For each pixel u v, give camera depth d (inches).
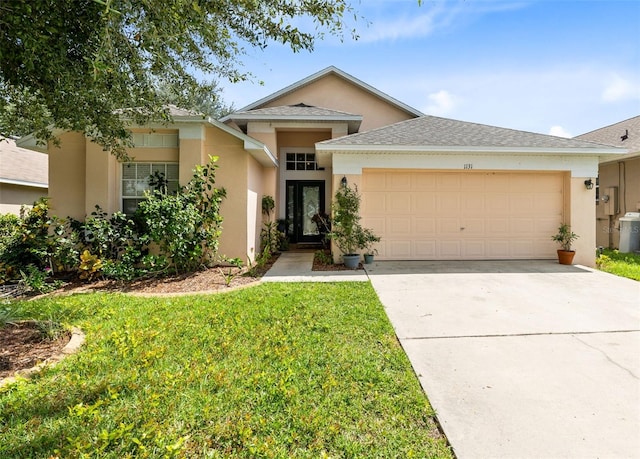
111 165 329.4
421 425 99.0
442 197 386.3
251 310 198.5
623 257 428.5
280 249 494.3
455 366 135.5
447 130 405.1
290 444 89.4
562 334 168.9
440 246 388.2
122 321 179.2
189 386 114.7
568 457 87.0
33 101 178.1
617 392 116.6
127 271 286.4
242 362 132.6
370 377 123.0
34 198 533.6
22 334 162.6
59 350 144.8
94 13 134.0
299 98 618.8
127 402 105.3
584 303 222.8
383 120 619.2
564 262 364.2
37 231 295.1
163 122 256.8
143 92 181.2
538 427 98.5
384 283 279.7
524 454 88.0
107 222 300.4
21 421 96.2
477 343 158.2
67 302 213.5
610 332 171.2
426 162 365.7
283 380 117.8
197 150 333.1
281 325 173.9
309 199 553.9
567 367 134.5
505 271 329.4
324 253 427.2
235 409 102.9
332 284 271.6
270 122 484.7
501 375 128.4
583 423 100.3
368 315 191.6
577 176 371.9
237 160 350.0
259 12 154.3
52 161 331.9
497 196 388.2
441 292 251.1
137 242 305.4
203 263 328.5
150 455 83.3
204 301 219.5
